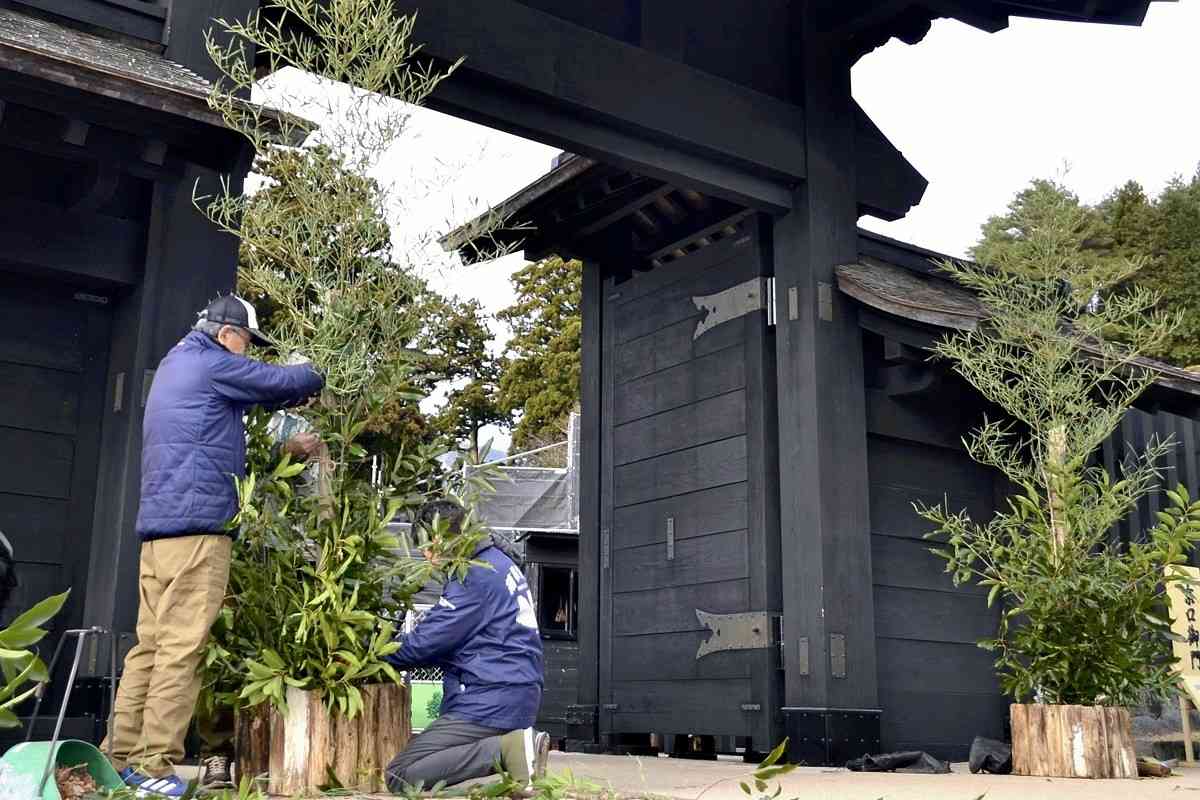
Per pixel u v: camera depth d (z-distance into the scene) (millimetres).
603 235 8875
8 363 4867
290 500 3795
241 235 3939
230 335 3760
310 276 3881
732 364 7621
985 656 7484
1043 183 6402
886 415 7336
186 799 3027
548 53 6242
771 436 7305
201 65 4926
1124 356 6309
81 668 4668
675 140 6738
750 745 7219
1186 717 6844
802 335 7121
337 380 3857
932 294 7129
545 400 27125
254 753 3664
